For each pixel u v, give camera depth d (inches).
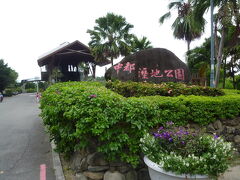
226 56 462.3
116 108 85.9
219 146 73.4
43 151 147.4
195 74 525.0
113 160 88.7
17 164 123.3
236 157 118.4
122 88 174.9
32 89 1948.8
